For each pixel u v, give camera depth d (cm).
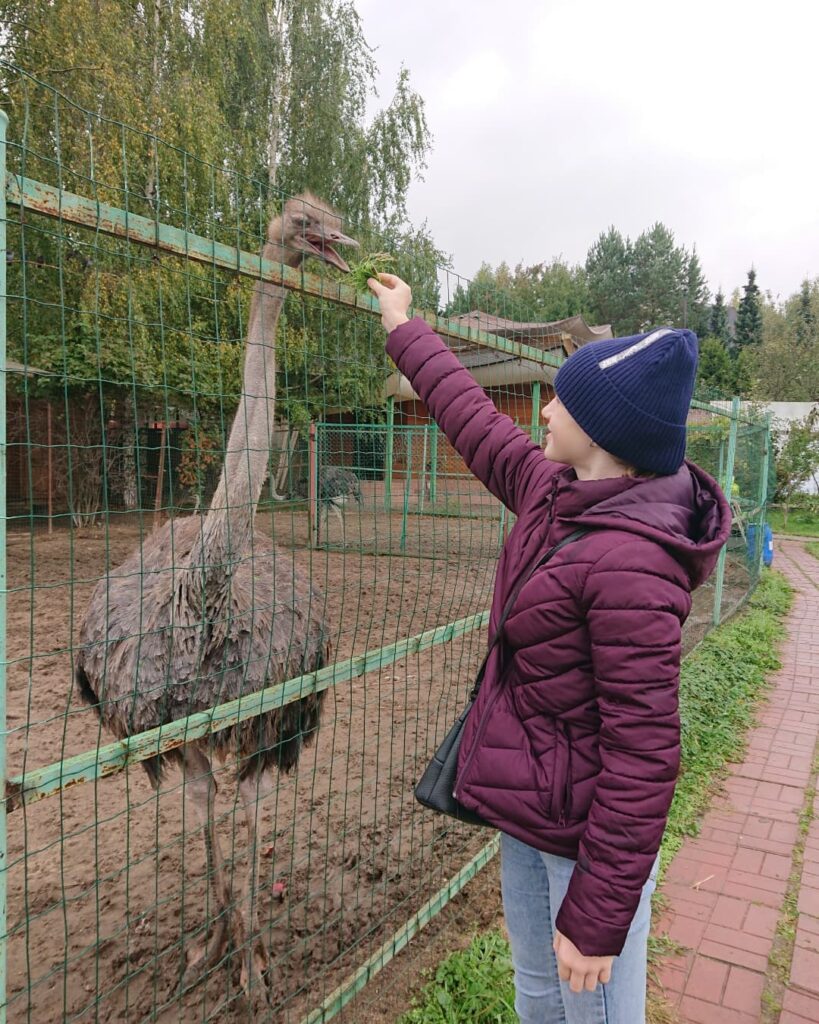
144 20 1358
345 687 541
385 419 726
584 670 147
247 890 275
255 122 1653
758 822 388
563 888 161
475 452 204
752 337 5350
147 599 245
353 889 312
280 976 262
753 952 292
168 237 160
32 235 595
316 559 909
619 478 149
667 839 368
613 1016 162
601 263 5775
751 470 967
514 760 155
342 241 241
